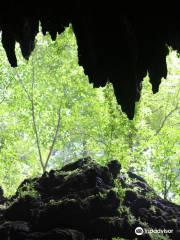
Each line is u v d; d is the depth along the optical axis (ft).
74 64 64.64
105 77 25.32
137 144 62.64
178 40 24.07
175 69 69.92
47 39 64.85
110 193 31.14
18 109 66.59
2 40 25.21
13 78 66.03
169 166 51.19
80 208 30.17
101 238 29.63
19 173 65.67
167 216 32.32
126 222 29.96
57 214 29.99
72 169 35.09
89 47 24.63
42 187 33.14
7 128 67.67
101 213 30.50
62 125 66.39
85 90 64.49
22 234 29.12
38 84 66.18
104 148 60.49
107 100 56.70
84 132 70.59
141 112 58.54
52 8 23.81
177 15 22.90
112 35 23.91
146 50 24.43
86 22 23.88
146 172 55.26
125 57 24.50
